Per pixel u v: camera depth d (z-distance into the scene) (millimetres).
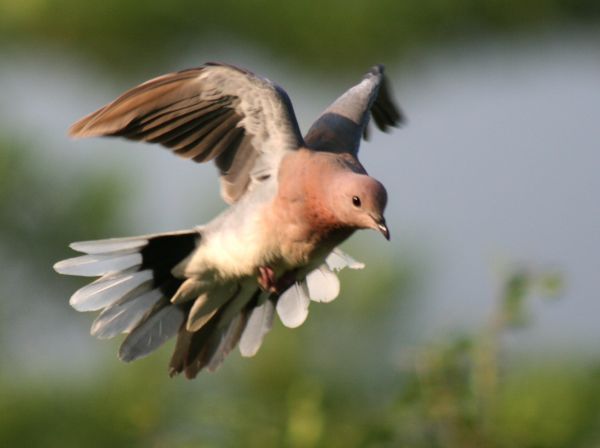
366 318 12859
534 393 11188
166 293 9883
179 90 9578
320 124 10305
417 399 10008
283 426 10461
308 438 10227
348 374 12648
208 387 12156
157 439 11164
